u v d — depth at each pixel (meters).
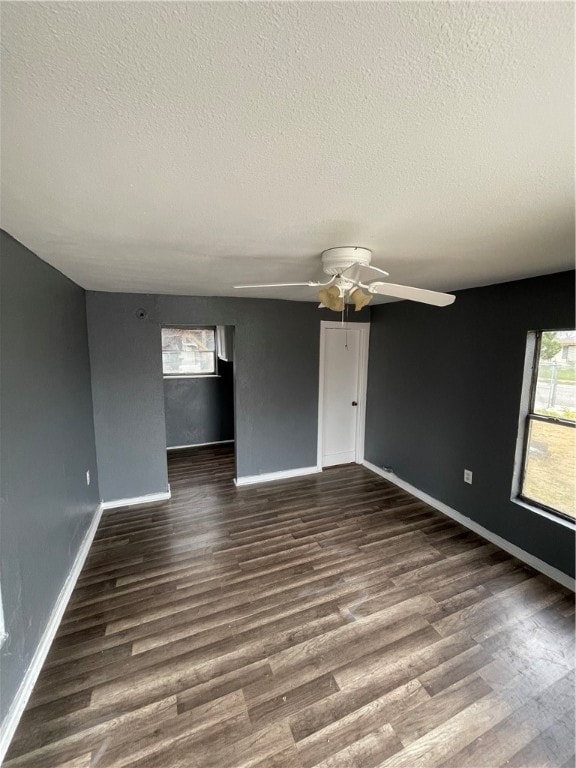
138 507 3.73
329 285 1.98
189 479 4.50
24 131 0.84
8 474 1.62
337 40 0.58
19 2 0.50
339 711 1.67
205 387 5.88
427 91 0.71
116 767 1.45
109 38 0.57
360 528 3.30
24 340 1.85
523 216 1.42
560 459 2.62
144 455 3.80
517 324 2.84
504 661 1.93
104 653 1.97
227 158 0.98
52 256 2.06
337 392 4.74
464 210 1.36
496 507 3.05
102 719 1.63
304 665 1.91
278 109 0.77
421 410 3.87
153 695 1.74
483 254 2.01
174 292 3.56
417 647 2.02
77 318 3.03
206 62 0.63
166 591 2.47
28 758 1.48
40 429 2.03
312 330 4.41
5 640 1.56
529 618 2.23
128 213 1.39
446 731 1.59
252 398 4.22
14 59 0.61
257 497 3.96
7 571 1.58
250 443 4.29
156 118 0.80
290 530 3.27
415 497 3.96
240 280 2.87
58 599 2.22
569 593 2.45
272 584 2.54
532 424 2.80
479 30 0.56
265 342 4.19
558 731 1.60
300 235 1.67
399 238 1.70
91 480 3.31
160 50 0.60
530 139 0.88
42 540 2.00
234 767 1.46
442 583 2.55
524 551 2.81
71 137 0.87
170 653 1.97
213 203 1.29
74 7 0.51
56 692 1.75
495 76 0.66
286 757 1.49
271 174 1.07
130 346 3.61
